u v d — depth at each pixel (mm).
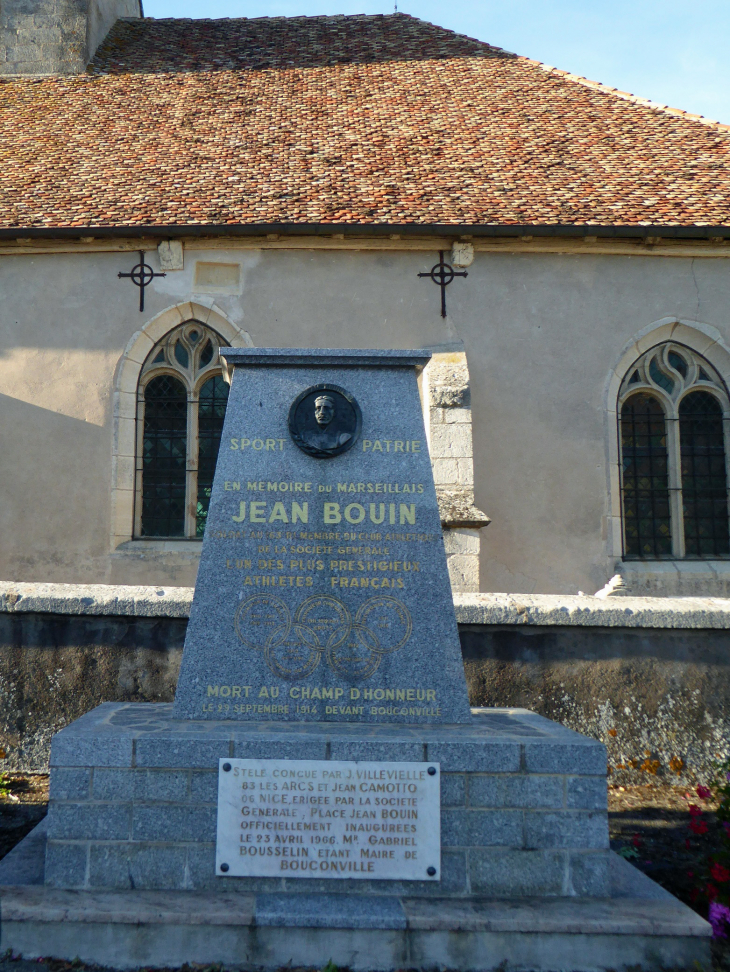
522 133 12617
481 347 10945
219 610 3973
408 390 4312
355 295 10953
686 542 11203
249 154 11984
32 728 5863
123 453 10773
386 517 4125
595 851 3363
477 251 11055
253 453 4199
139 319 10930
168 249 10859
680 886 4051
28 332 10938
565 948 3082
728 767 4621
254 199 10961
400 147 12188
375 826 3340
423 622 3982
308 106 13383
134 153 12070
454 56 15133
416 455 4219
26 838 3975
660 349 11219
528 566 10594
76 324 10945
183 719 3840
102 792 3354
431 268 11031
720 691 5949
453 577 9086
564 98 13727
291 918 3070
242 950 3055
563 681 5945
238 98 13672
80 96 13875
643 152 12180
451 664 3938
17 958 3016
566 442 10875
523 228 10578
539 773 3393
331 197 11000
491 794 3375
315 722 3834
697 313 11102
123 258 11039
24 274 11031
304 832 3330
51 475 10711
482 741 3412
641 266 11172
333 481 4168
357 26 16344
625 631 6008
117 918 3053
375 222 10539
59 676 5918
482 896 3311
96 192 11180
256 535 4086
